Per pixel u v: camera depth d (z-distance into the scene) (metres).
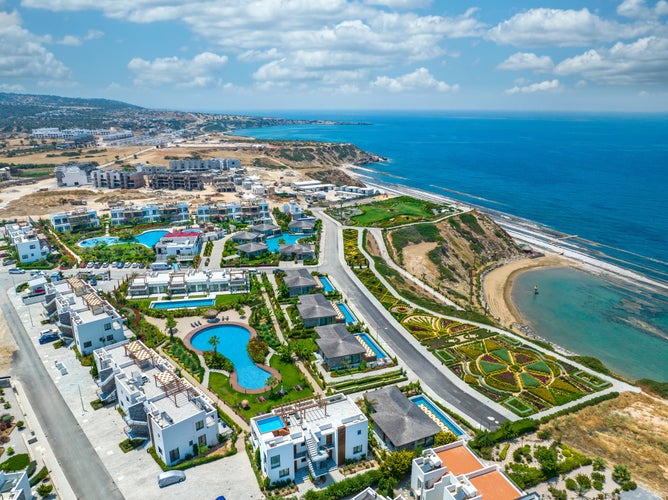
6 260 179.12
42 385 104.06
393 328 134.62
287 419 84.25
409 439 84.88
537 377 112.19
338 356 112.06
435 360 118.19
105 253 187.50
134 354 100.19
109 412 95.19
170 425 79.69
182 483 76.94
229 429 90.50
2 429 89.62
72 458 82.50
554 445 87.50
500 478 70.06
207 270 164.12
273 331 129.25
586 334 154.38
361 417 83.94
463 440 85.25
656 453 87.81
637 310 172.75
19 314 138.62
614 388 109.56
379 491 74.94
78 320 115.56
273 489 76.44
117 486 76.19
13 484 71.25
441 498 71.88
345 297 153.88
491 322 143.12
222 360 112.81
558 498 75.06
